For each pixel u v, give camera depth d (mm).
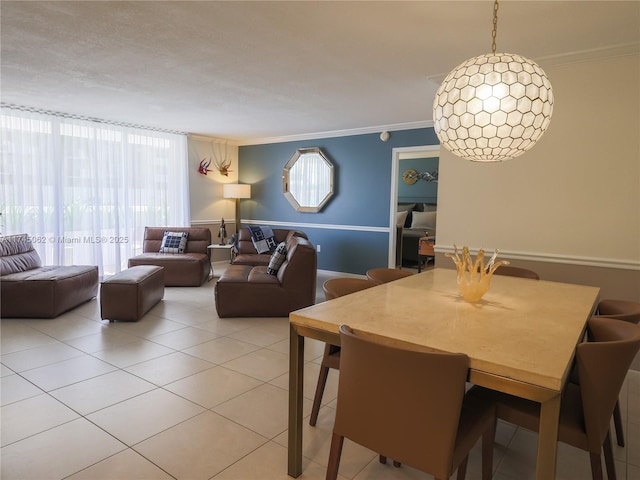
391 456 1421
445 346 1432
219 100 4625
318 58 3246
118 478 1812
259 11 2467
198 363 3080
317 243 7059
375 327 1624
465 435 1469
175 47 3053
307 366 3068
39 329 3779
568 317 1824
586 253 3217
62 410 2373
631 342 1452
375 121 5758
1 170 4953
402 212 8672
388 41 2885
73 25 2686
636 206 3020
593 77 3109
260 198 7754
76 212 5656
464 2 2309
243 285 4227
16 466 1876
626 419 2445
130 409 2398
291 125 6125
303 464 1946
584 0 2258
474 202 3680
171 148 6828
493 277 2846
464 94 1748
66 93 4387
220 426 2240
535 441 2205
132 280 4062
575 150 3209
